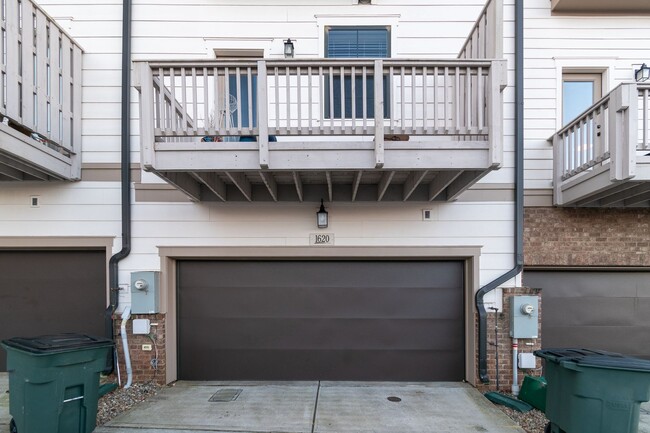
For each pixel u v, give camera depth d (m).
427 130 3.73
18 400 3.17
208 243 5.16
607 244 5.23
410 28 5.30
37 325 5.27
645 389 2.94
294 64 3.69
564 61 5.33
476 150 3.74
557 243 5.23
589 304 5.45
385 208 5.18
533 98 5.34
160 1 5.26
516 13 5.18
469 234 5.16
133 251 5.14
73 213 5.15
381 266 5.38
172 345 5.23
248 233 5.17
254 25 5.31
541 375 4.97
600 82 5.52
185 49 5.27
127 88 5.13
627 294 5.45
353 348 5.35
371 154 3.74
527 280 5.47
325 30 5.40
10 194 5.14
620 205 5.06
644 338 5.42
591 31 5.34
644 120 3.89
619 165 3.91
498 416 4.15
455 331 5.35
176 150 3.74
